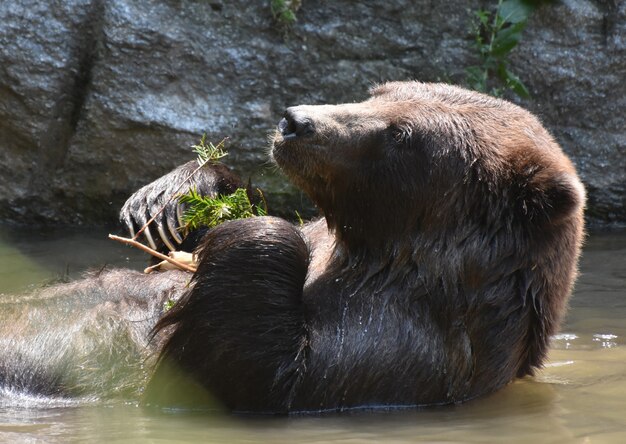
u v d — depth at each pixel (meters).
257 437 8.78
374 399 9.99
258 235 9.90
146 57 19.02
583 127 19.95
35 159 19.33
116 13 18.92
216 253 9.91
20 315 10.76
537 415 9.59
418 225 10.22
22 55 18.84
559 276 10.53
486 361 10.32
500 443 8.54
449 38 19.94
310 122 10.01
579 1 19.92
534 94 20.02
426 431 9.01
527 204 10.08
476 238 10.13
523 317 10.38
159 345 10.49
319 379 9.82
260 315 9.71
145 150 19.09
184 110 19.12
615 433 8.84
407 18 19.92
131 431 8.95
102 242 17.83
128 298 11.02
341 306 10.17
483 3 20.00
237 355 9.66
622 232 19.20
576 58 19.86
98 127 19.06
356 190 10.28
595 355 12.01
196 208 12.29
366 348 9.95
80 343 10.45
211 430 9.04
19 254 16.64
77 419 9.42
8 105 19.03
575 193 9.88
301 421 9.46
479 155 10.20
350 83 19.69
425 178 10.16
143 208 13.30
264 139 19.28
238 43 19.42
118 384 10.35
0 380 10.31
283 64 19.53
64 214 19.67
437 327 10.14
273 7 19.39
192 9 19.39
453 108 10.51
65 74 19.03
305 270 10.11
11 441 8.48
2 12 18.78
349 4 19.81
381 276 10.30
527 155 10.23
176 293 10.95
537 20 19.91
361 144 10.13
